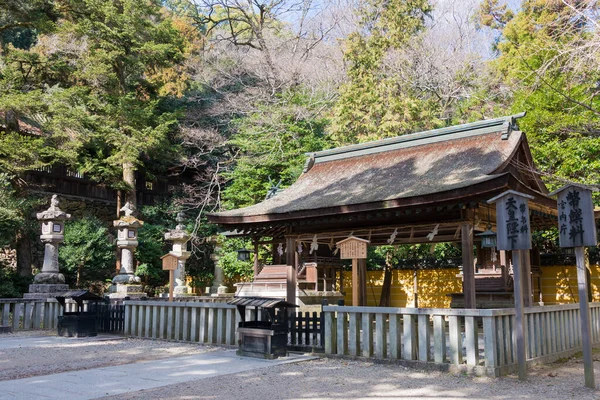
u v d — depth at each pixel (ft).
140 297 56.65
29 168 67.36
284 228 46.88
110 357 30.63
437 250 68.33
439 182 34.45
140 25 79.77
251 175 76.54
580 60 33.73
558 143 46.80
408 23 84.58
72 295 42.70
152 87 88.28
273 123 77.92
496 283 47.39
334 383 22.54
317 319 31.01
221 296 65.77
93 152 85.40
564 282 54.80
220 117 100.63
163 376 24.14
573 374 25.14
